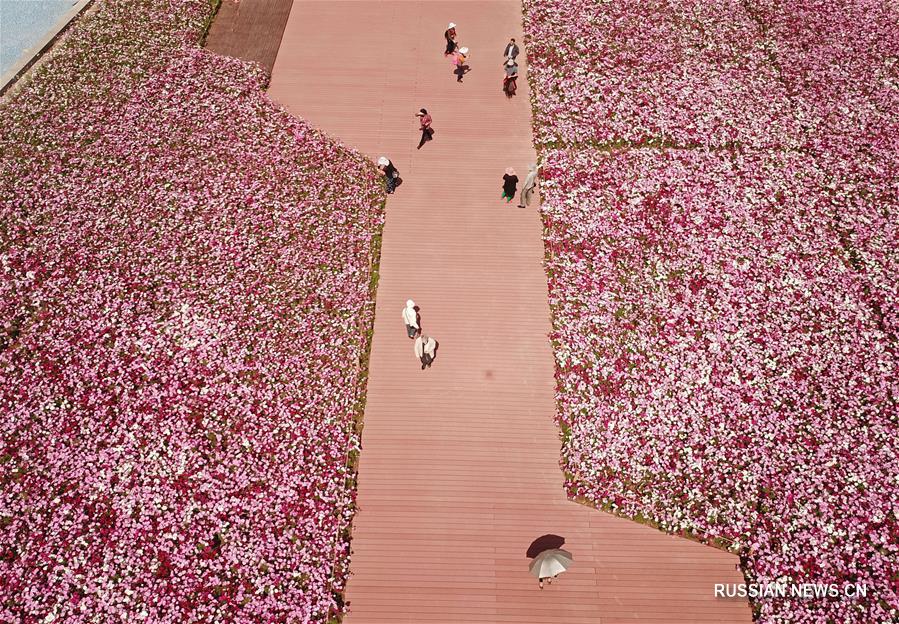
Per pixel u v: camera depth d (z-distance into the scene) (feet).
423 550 42.06
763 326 51.13
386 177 61.98
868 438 44.91
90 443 45.24
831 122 67.46
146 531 41.45
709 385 47.78
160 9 83.15
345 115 70.79
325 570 40.55
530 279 56.29
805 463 44.01
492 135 68.95
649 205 60.08
